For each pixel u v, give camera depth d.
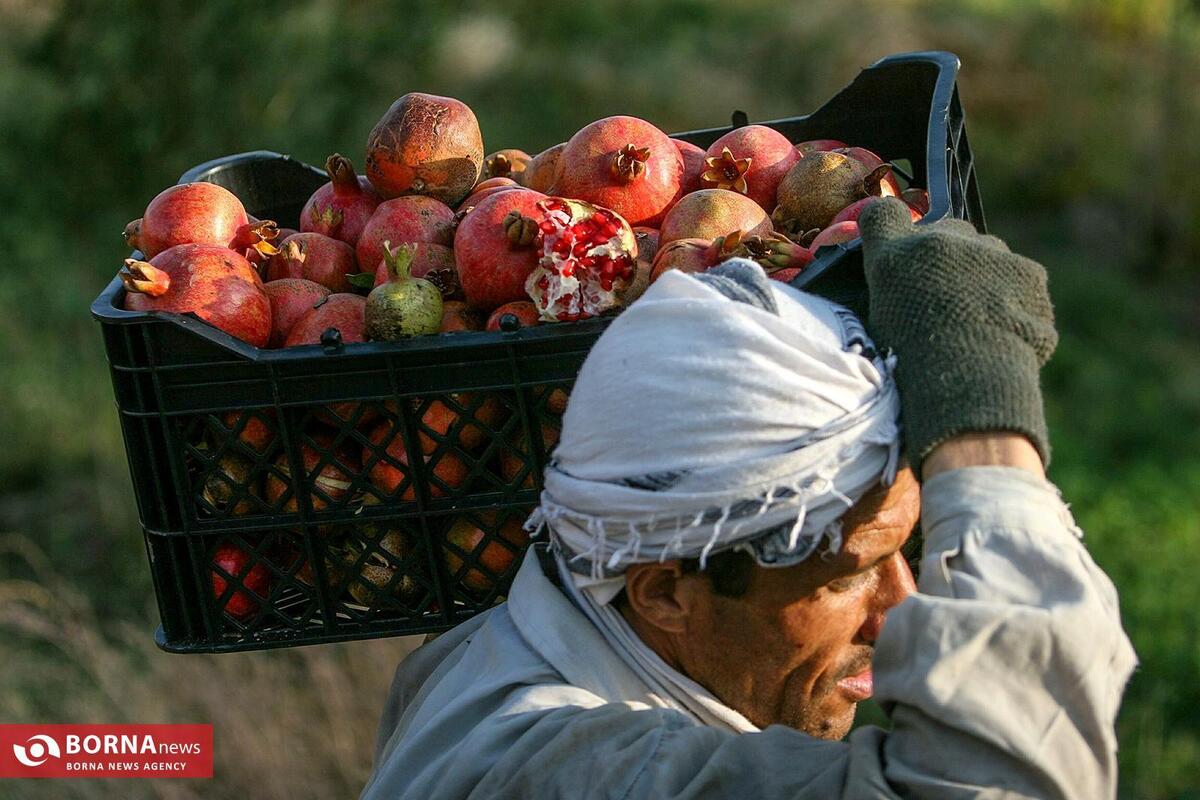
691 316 2.02
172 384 2.39
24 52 11.10
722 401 1.97
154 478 2.45
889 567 2.22
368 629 2.54
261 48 10.40
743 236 2.60
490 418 2.43
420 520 2.44
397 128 2.89
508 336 2.31
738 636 2.18
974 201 3.05
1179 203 15.02
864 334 2.11
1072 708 1.83
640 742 2.03
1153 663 7.97
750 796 1.96
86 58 10.41
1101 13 17.41
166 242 2.76
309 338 2.58
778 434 1.96
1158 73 16.38
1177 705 7.70
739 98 15.82
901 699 1.86
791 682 2.23
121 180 10.52
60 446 9.05
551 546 2.35
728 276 2.13
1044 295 2.06
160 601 2.53
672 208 2.78
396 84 11.38
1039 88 16.91
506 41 15.60
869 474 2.01
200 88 10.33
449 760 2.18
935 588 1.91
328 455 2.42
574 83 15.22
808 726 2.29
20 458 8.95
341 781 6.10
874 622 2.24
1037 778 1.80
